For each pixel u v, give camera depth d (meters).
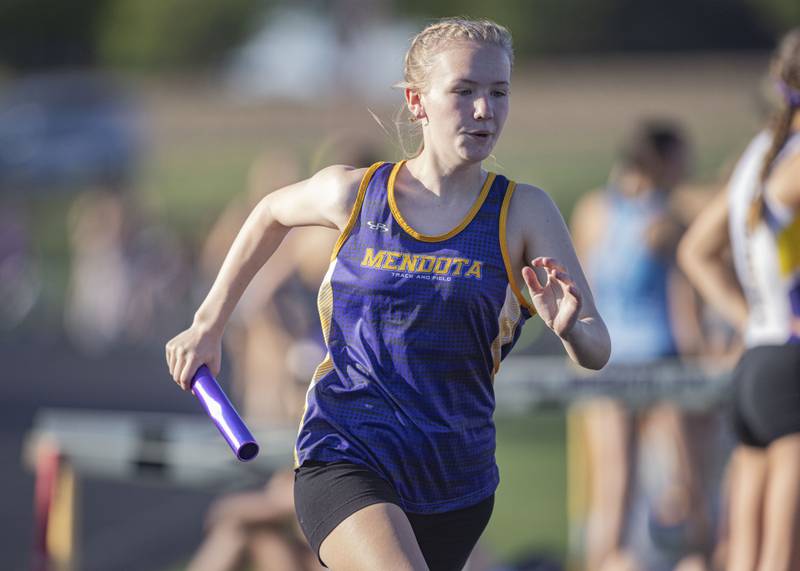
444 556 11.01
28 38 179.50
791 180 13.95
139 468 16.12
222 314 11.48
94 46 180.62
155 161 116.88
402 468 10.57
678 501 22.25
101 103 108.12
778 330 14.20
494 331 10.55
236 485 16.53
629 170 22.73
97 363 54.34
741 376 14.48
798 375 13.95
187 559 23.52
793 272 14.05
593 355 10.35
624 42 164.88
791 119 14.21
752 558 14.45
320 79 154.88
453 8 162.62
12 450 35.31
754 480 14.55
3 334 63.84
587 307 10.57
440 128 10.45
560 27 164.25
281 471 18.59
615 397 18.06
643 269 22.44
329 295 10.74
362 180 10.86
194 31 177.12
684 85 131.38
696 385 18.09
